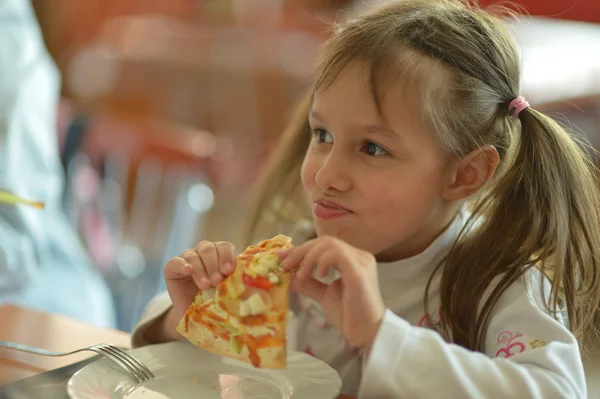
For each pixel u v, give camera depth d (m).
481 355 0.85
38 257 1.81
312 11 4.94
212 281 0.89
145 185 2.91
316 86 1.03
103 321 1.89
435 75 0.98
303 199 1.31
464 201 1.09
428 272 1.08
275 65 4.43
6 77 1.87
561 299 1.08
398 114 0.96
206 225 3.44
